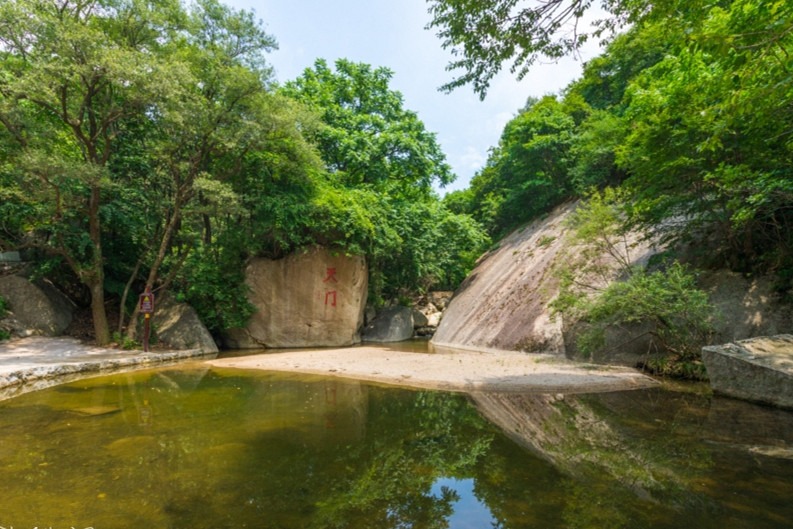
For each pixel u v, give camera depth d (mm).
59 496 3018
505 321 14109
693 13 4406
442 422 5129
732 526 2574
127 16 11422
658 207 8805
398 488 3189
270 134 13742
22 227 13547
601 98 21109
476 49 5465
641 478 3350
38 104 11062
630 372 8352
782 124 6473
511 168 21234
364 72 20594
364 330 18938
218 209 12602
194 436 4516
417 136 20359
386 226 16203
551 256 14945
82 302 14516
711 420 5180
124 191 12758
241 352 14117
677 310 7980
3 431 4703
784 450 4055
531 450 4082
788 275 8078
